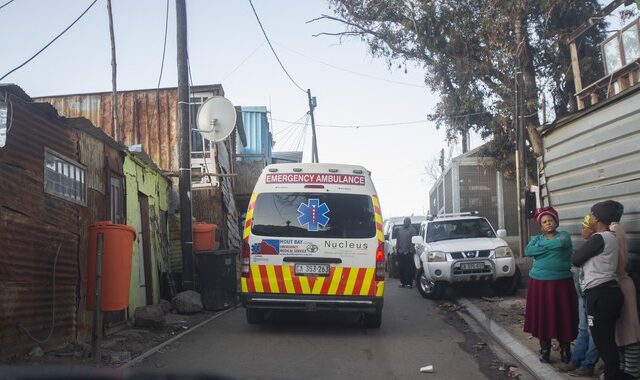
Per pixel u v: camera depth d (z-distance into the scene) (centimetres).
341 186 973
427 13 2062
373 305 935
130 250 806
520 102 1941
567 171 846
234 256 1284
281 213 962
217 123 1286
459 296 1409
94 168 922
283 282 938
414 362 768
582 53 2084
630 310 608
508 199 2594
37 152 734
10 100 672
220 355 798
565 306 689
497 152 2375
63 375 191
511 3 1962
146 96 1805
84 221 869
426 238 1473
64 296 796
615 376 599
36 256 722
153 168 1243
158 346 850
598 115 757
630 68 1047
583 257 606
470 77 2123
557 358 741
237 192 2184
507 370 728
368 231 954
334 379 678
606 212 623
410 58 2220
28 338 698
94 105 1808
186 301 1175
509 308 1173
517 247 2550
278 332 975
